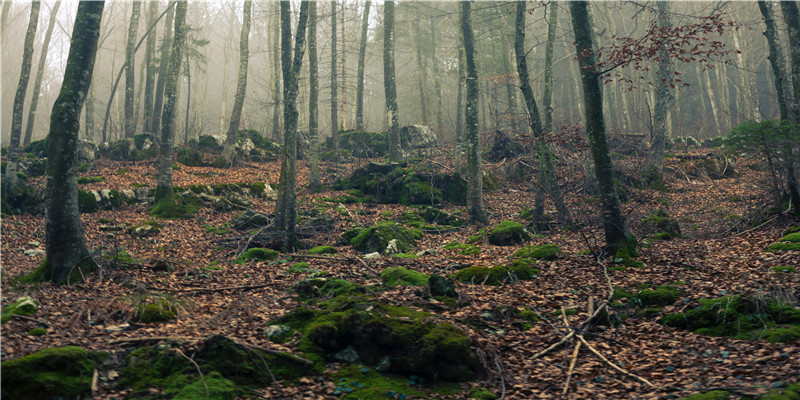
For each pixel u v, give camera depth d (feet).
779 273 25.76
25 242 42.80
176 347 17.62
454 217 54.65
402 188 63.62
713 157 75.25
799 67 38.60
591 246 38.29
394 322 19.12
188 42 102.89
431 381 17.65
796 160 38.01
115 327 20.06
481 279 29.45
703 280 26.76
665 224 42.78
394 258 36.52
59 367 15.25
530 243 42.70
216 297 26.37
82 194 53.21
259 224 49.52
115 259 30.73
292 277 30.83
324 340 19.13
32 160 65.57
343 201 61.98
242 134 87.35
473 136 52.54
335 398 16.07
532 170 73.31
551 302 25.63
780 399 13.60
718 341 19.94
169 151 55.93
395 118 76.38
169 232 48.03
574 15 34.58
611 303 25.00
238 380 16.63
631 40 33.76
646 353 19.77
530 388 17.31
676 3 111.04
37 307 21.77
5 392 14.02
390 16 79.36
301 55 42.22
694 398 14.80
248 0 80.23
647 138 87.66
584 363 19.29
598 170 33.83
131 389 15.55
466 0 52.21
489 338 21.07
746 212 42.80
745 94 100.53
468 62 52.37
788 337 18.65
